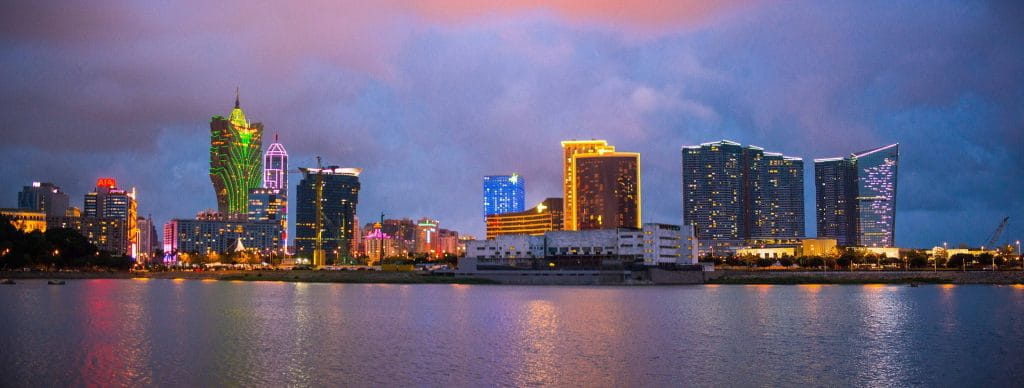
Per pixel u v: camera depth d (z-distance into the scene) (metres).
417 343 168.12
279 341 169.88
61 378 125.94
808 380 126.25
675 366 138.50
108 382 123.31
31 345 159.75
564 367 137.75
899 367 137.38
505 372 133.12
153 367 136.00
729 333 184.88
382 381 125.44
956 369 135.50
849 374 131.00
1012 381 125.31
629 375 130.50
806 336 179.00
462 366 138.88
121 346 159.75
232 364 139.50
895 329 192.38
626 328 196.12
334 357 148.25
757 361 143.62
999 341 170.00
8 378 125.69
